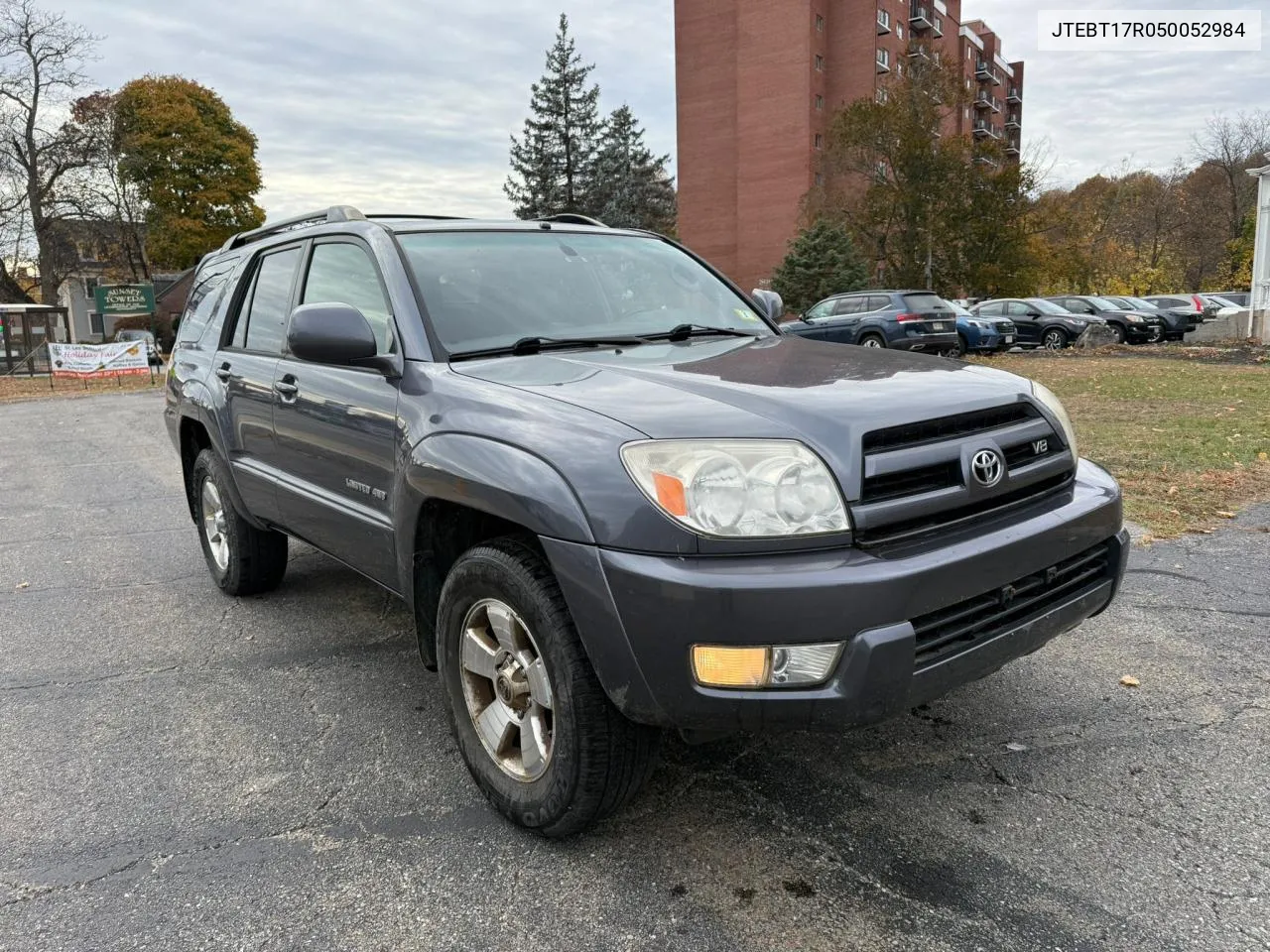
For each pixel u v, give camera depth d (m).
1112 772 2.82
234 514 4.48
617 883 2.34
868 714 2.07
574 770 2.31
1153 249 65.06
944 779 2.80
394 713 3.40
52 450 11.19
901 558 2.12
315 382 3.41
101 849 2.55
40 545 6.18
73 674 3.84
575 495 2.18
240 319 4.43
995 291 38.62
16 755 3.12
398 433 2.85
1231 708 3.21
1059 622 2.52
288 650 4.07
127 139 38.66
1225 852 2.39
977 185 36.75
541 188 57.59
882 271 40.91
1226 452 7.44
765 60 50.62
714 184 54.25
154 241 46.66
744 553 2.06
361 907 2.27
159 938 2.17
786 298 37.41
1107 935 2.09
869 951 2.06
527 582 2.35
